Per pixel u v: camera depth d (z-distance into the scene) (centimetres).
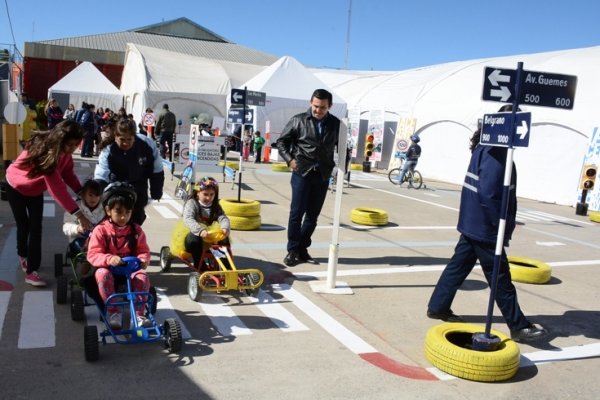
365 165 2394
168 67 3072
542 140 1852
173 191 1303
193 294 548
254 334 477
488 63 2466
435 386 404
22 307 498
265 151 2423
